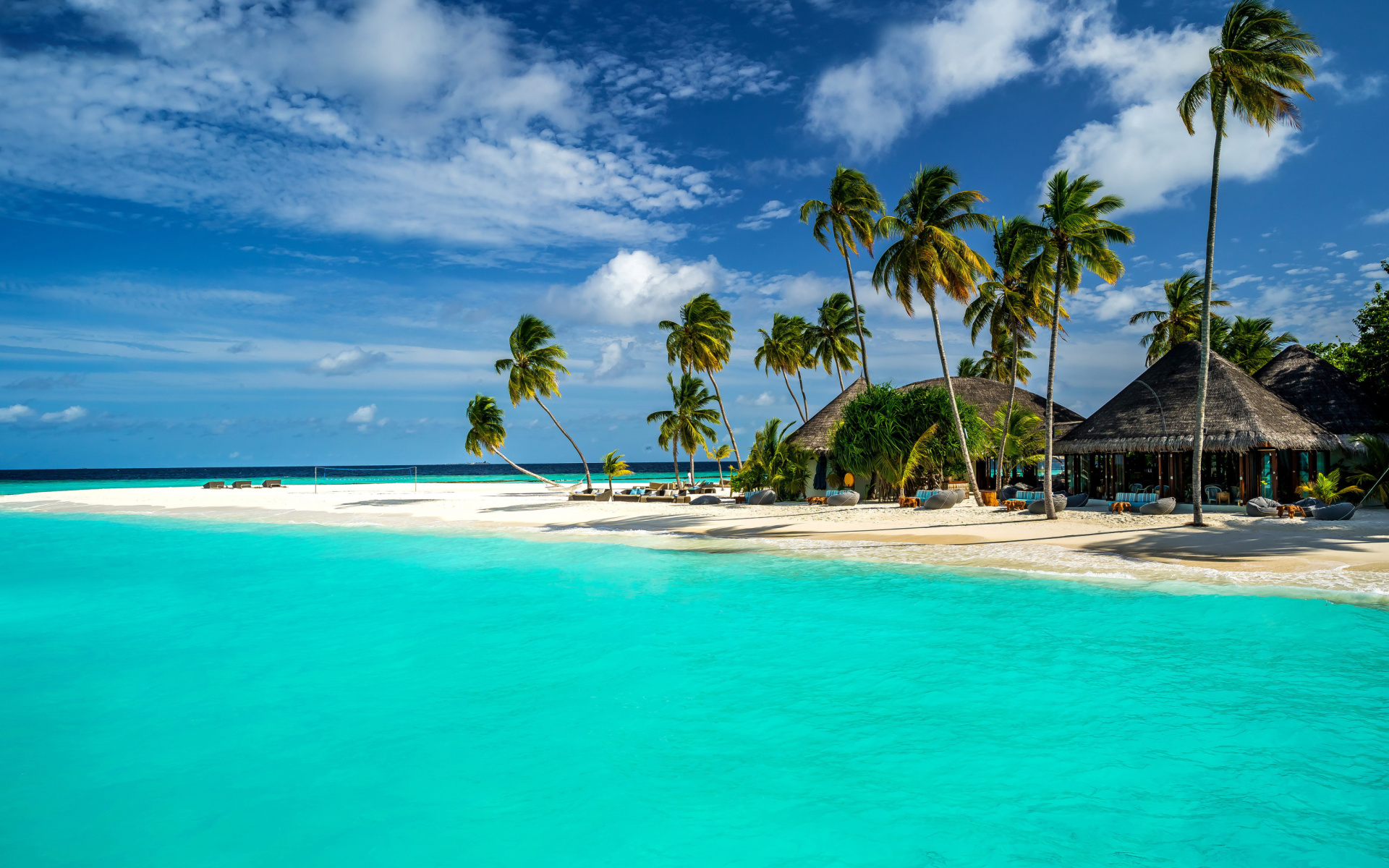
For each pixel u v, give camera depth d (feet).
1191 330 141.90
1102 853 18.63
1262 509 72.79
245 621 45.55
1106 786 21.98
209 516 122.42
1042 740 25.22
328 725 28.48
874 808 21.21
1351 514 69.82
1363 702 27.58
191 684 33.58
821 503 105.40
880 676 32.17
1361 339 107.76
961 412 102.17
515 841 20.16
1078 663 32.86
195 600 52.19
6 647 39.99
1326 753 23.62
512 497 160.25
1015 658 33.91
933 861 18.53
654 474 451.12
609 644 38.58
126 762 25.49
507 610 46.85
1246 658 32.68
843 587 49.83
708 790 22.65
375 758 25.46
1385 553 51.47
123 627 44.32
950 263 89.10
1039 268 81.35
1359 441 85.05
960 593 46.26
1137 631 37.04
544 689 31.96
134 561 71.51
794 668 33.58
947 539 67.41
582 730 27.40
